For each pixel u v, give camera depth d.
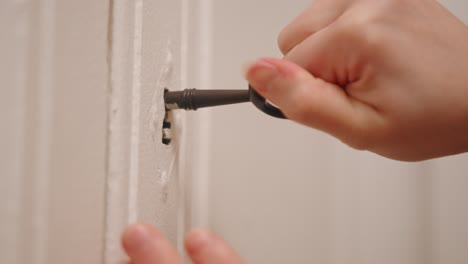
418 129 0.29
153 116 0.34
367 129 0.29
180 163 0.41
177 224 0.41
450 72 0.28
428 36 0.28
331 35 0.28
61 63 0.25
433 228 0.48
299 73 0.28
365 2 0.29
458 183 0.48
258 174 0.48
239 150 0.48
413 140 0.29
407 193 0.48
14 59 0.24
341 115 0.28
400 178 0.48
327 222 0.48
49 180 0.25
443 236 0.48
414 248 0.48
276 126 0.48
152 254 0.29
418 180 0.48
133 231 0.29
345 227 0.48
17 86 0.24
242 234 0.48
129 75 0.31
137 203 0.31
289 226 0.48
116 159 0.30
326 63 0.29
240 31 0.48
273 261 0.48
